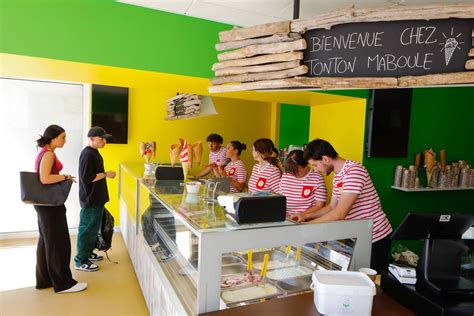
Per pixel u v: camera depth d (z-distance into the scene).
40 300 2.61
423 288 1.29
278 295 1.38
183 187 2.38
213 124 5.11
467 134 3.79
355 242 1.54
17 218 4.27
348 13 1.44
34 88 4.23
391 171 3.35
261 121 5.45
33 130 4.27
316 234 1.44
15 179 4.23
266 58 1.65
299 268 1.63
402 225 1.31
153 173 3.05
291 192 2.43
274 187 2.77
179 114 3.87
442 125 3.60
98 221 3.24
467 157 3.83
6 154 4.16
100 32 2.20
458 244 1.32
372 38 1.47
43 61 2.15
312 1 2.12
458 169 3.58
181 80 2.67
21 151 4.23
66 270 2.74
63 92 4.38
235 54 1.74
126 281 2.98
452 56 1.37
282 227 1.36
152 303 2.00
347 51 1.51
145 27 2.33
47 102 4.31
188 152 2.62
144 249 2.37
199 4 2.25
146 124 4.67
